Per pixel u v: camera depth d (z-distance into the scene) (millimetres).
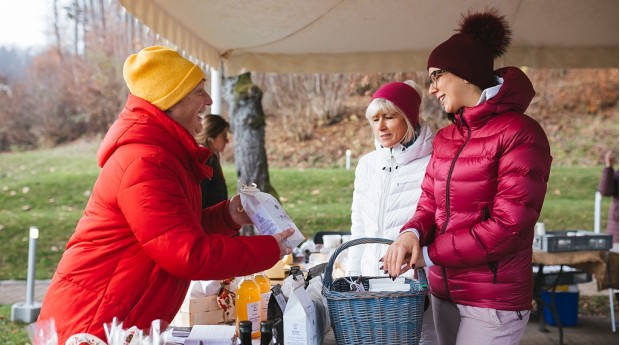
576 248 5250
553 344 5527
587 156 11852
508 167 2084
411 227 2246
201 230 1897
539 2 4785
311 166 12320
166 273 1953
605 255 5258
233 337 1904
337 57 5918
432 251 2156
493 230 2072
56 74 14164
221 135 4578
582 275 6113
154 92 1988
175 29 4508
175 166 1938
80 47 14344
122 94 14242
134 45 14273
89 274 1919
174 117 2049
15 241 10758
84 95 14148
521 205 2061
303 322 1966
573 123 12164
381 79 12484
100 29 14297
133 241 1922
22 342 5824
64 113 14102
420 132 2924
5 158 13336
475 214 2178
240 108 7008
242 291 2287
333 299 1981
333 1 4551
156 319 1908
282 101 12648
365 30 5250
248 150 6988
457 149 2258
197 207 2100
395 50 5883
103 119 14188
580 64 5934
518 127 2100
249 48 5652
